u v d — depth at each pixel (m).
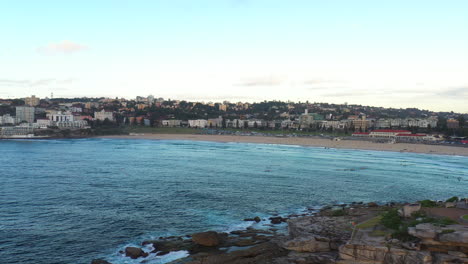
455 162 144.25
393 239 34.91
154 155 150.88
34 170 101.19
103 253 42.41
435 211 41.84
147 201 66.50
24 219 54.81
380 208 58.50
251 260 36.50
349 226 46.78
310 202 69.06
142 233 49.31
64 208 61.03
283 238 44.31
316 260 35.06
